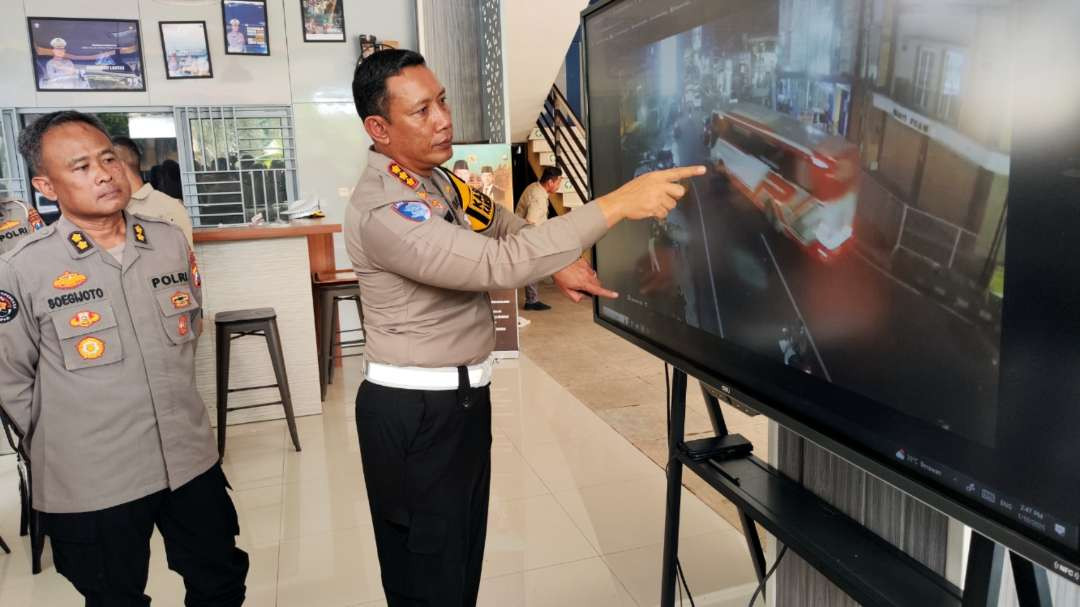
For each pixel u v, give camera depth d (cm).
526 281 131
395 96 144
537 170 946
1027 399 80
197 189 586
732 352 137
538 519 286
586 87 182
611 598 231
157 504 169
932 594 111
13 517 311
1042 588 91
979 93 80
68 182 153
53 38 545
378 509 164
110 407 160
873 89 94
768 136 116
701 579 239
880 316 99
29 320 155
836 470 146
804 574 168
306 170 601
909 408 97
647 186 126
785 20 109
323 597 239
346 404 445
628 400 431
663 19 143
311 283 435
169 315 169
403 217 138
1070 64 70
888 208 94
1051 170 73
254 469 348
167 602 240
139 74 564
